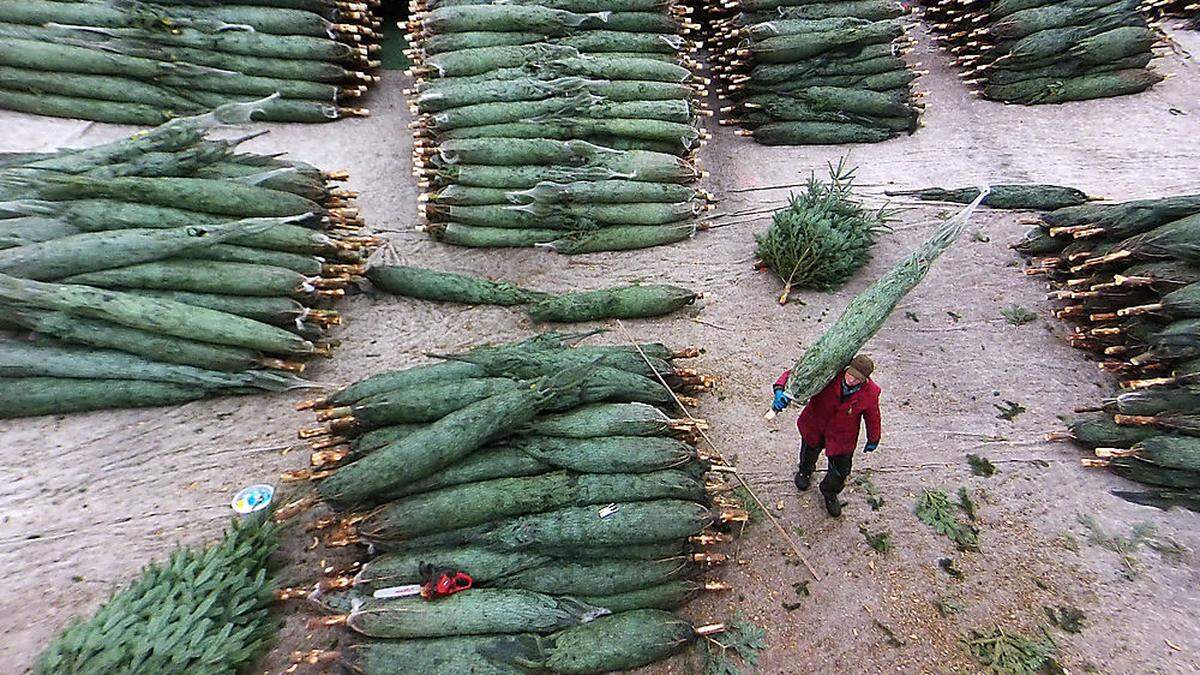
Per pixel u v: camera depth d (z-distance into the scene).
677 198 11.02
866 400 6.15
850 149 12.99
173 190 8.52
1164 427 7.43
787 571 6.59
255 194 8.91
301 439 7.39
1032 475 7.57
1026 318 9.45
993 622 6.23
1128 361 8.34
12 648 5.50
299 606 6.01
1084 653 5.99
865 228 10.12
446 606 5.57
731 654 5.92
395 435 6.62
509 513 6.14
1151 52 13.80
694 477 6.89
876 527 7.02
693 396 8.29
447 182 10.70
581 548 6.12
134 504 6.69
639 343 9.05
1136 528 7.03
